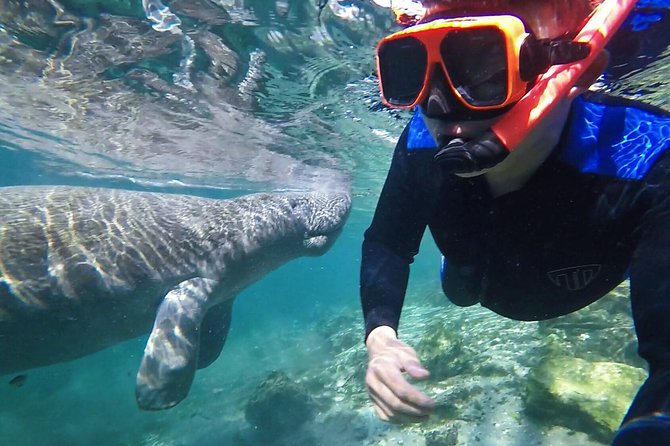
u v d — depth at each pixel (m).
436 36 0.46
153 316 2.03
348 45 2.08
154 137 3.83
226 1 1.80
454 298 1.05
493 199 0.58
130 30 2.03
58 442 3.51
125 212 1.99
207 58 2.29
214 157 4.49
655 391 0.33
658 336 0.36
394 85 0.53
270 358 5.10
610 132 0.52
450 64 0.46
